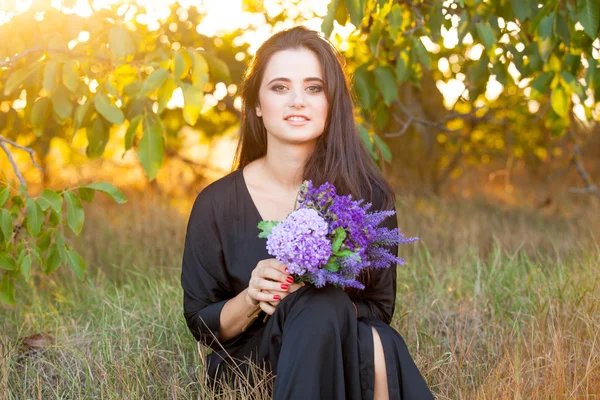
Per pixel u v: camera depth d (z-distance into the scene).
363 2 2.94
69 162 7.36
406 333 3.07
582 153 8.15
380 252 2.15
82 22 3.29
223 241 2.38
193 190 7.40
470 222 5.91
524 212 6.79
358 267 2.01
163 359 2.87
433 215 6.18
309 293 2.07
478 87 3.69
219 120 6.13
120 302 3.38
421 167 7.77
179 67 2.89
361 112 3.71
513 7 3.19
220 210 2.39
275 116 2.33
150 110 2.94
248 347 2.28
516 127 6.98
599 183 7.97
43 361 2.79
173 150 7.23
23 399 2.60
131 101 3.13
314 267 1.98
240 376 2.28
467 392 2.55
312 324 1.98
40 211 2.69
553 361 2.54
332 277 1.99
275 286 2.08
